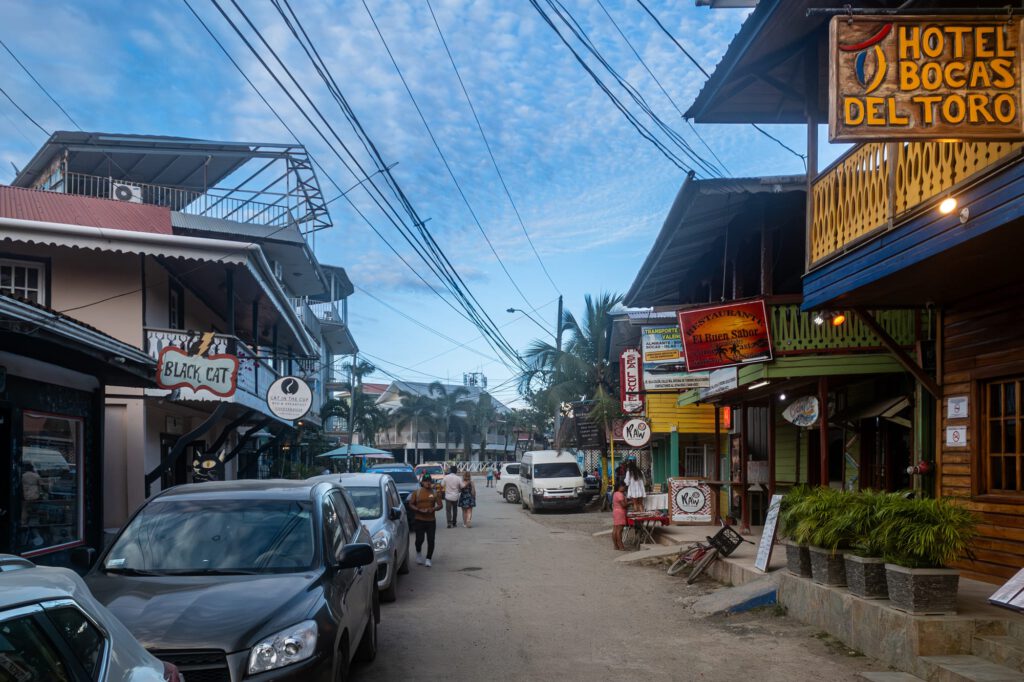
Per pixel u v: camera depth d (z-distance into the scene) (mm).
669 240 14242
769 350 12000
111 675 2898
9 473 9008
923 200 7680
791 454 17125
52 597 2756
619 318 22828
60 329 8102
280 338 27172
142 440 16891
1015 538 8406
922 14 5922
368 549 6152
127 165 24328
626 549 17188
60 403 10211
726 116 11609
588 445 30266
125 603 5059
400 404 95188
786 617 9047
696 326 12430
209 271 18266
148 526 6230
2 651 2393
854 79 5887
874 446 13500
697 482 18531
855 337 11977
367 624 7426
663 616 9852
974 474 9094
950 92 5883
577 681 6969
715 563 12500
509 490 38062
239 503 6465
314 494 6719
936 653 6625
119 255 16750
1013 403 8742
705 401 18359
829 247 9578
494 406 97750
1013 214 6320
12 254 16203
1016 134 5832
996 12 5902
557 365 31422
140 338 16547
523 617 9898
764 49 9984
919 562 6996
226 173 25062
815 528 8406
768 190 11461
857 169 8922
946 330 9742
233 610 4934
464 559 15758
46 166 24906
